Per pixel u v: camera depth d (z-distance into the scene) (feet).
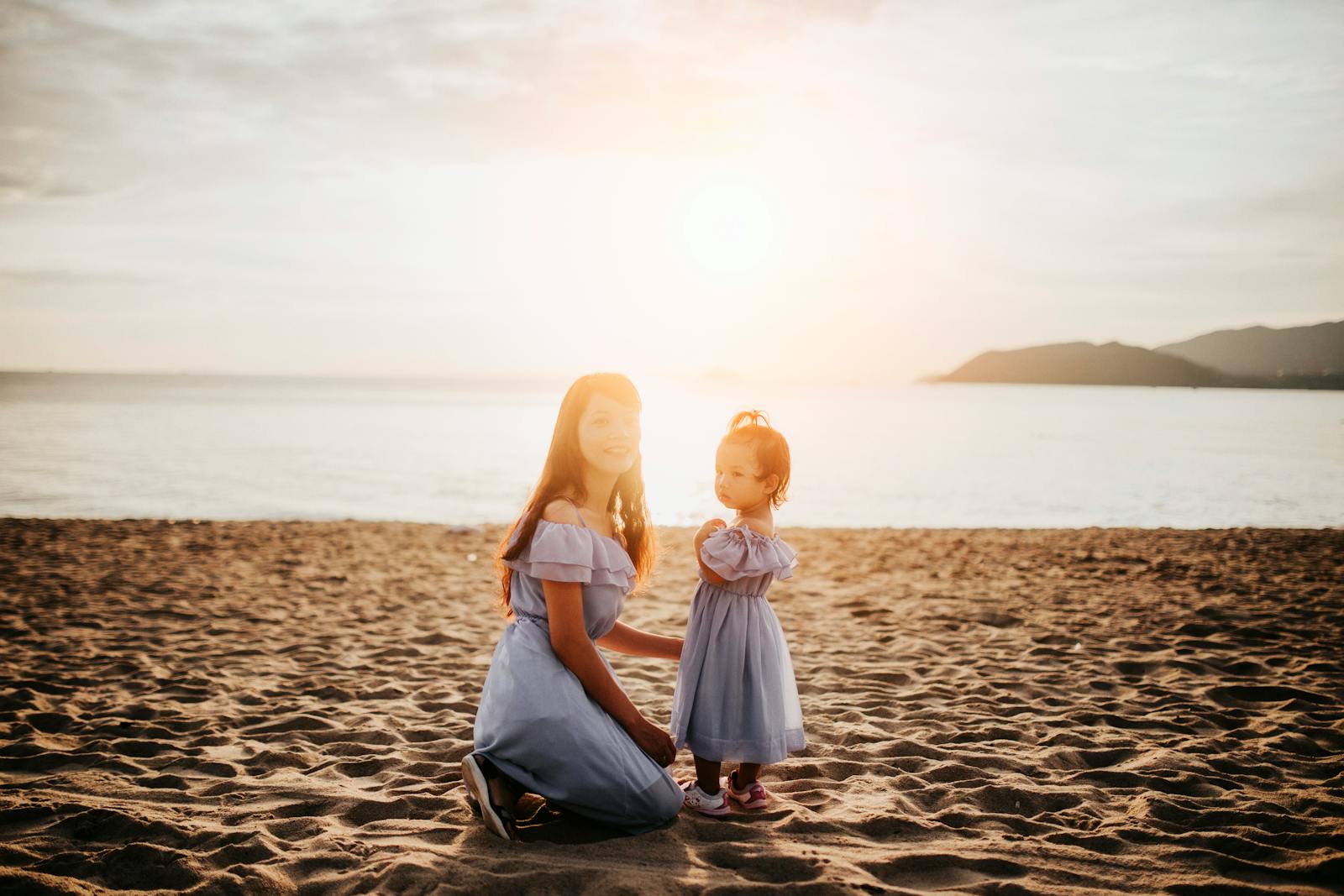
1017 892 7.95
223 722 13.99
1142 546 38.52
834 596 27.04
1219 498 64.95
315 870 8.39
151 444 101.45
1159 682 16.52
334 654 19.08
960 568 32.76
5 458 83.76
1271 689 15.31
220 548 36.70
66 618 22.58
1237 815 9.72
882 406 293.02
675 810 9.36
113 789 10.80
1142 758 12.01
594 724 9.06
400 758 12.01
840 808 10.15
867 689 16.10
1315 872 8.39
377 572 31.60
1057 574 30.96
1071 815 9.93
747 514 10.06
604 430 9.66
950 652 19.20
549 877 7.93
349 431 130.82
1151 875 8.35
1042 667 17.72
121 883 8.13
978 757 11.98
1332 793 10.55
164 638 20.42
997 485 72.54
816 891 7.70
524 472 78.18
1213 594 26.11
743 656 9.59
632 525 10.77
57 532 40.98
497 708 9.22
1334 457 102.17
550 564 9.14
